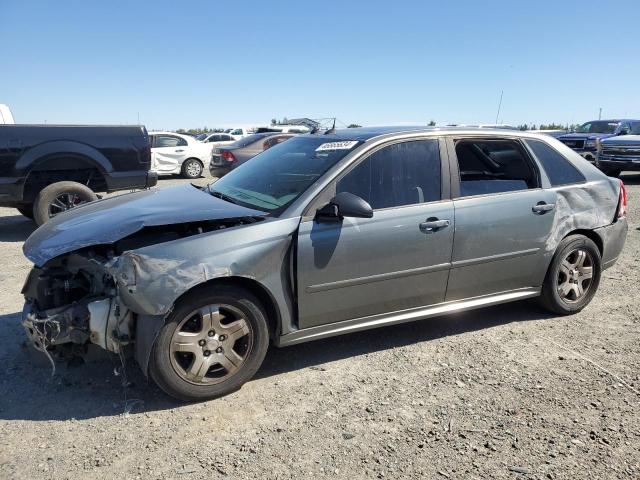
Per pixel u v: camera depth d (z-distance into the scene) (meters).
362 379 3.76
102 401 3.45
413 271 4.02
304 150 4.40
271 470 2.80
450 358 4.09
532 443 3.04
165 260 3.22
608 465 2.85
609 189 4.99
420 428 3.17
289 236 3.59
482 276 4.37
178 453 2.93
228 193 4.37
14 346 4.22
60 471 2.78
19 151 8.08
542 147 4.73
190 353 3.37
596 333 4.57
